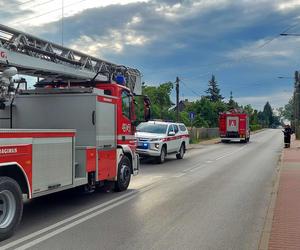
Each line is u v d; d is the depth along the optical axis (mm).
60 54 14539
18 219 7648
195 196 12023
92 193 12297
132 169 13258
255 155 28797
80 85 12523
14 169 7676
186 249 6953
